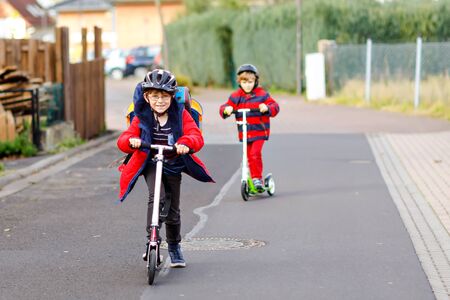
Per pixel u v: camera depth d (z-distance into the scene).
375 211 14.47
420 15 44.12
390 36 45.72
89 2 121.19
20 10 130.12
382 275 10.14
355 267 10.56
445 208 14.64
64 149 23.92
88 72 28.06
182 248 11.77
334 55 44.62
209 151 24.00
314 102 43.88
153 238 9.62
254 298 9.22
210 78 65.25
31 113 23.38
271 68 54.91
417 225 13.18
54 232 12.92
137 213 14.53
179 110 10.09
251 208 14.94
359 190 16.84
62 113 25.78
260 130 15.94
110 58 85.31
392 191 16.64
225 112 15.76
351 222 13.52
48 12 138.00
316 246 11.80
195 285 9.78
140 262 10.95
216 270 10.48
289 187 17.38
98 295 9.38
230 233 12.78
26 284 9.87
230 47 62.66
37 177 19.02
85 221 13.82
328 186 17.42
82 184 18.00
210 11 64.88
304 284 9.79
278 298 9.22
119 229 13.13
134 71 84.69
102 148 25.45
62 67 25.72
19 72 23.34
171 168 10.18
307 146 24.84
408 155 22.50
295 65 51.84
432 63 37.03
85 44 27.95
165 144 10.08
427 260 10.86
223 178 18.78
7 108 23.14
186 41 68.12
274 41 53.94
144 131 9.96
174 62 71.38
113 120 35.62
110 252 11.54
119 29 117.06
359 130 29.58
